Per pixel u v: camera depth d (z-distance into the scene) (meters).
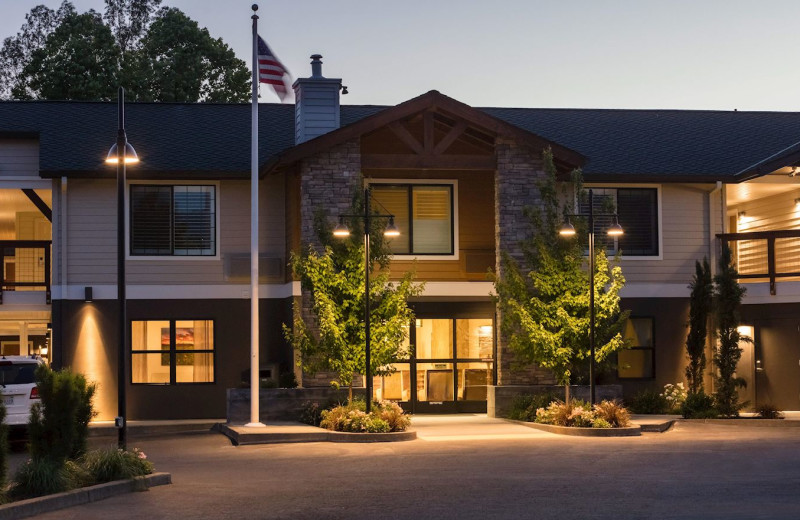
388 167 24.59
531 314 23.50
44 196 28.42
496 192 25.30
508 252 25.02
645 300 27.05
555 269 23.19
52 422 13.73
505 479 14.43
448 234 26.39
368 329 21.39
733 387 24.58
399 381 26.14
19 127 26.97
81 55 44.69
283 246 26.69
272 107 29.89
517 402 24.48
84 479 13.85
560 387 24.84
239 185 26.56
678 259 27.34
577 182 23.84
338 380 24.02
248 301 26.36
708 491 13.14
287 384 24.55
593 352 22.34
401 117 24.41
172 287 26.12
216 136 27.86
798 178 27.77
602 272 23.16
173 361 26.08
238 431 20.94
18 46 48.50
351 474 15.27
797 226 28.83
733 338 24.75
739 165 27.86
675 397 25.80
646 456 17.02
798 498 12.56
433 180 26.41
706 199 27.64
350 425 20.70
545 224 24.52
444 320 26.50
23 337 30.58
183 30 47.25
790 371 26.47
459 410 26.36
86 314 25.80
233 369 26.22
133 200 26.17
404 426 21.06
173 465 16.95
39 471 13.10
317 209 22.97
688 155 28.34
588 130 29.86
